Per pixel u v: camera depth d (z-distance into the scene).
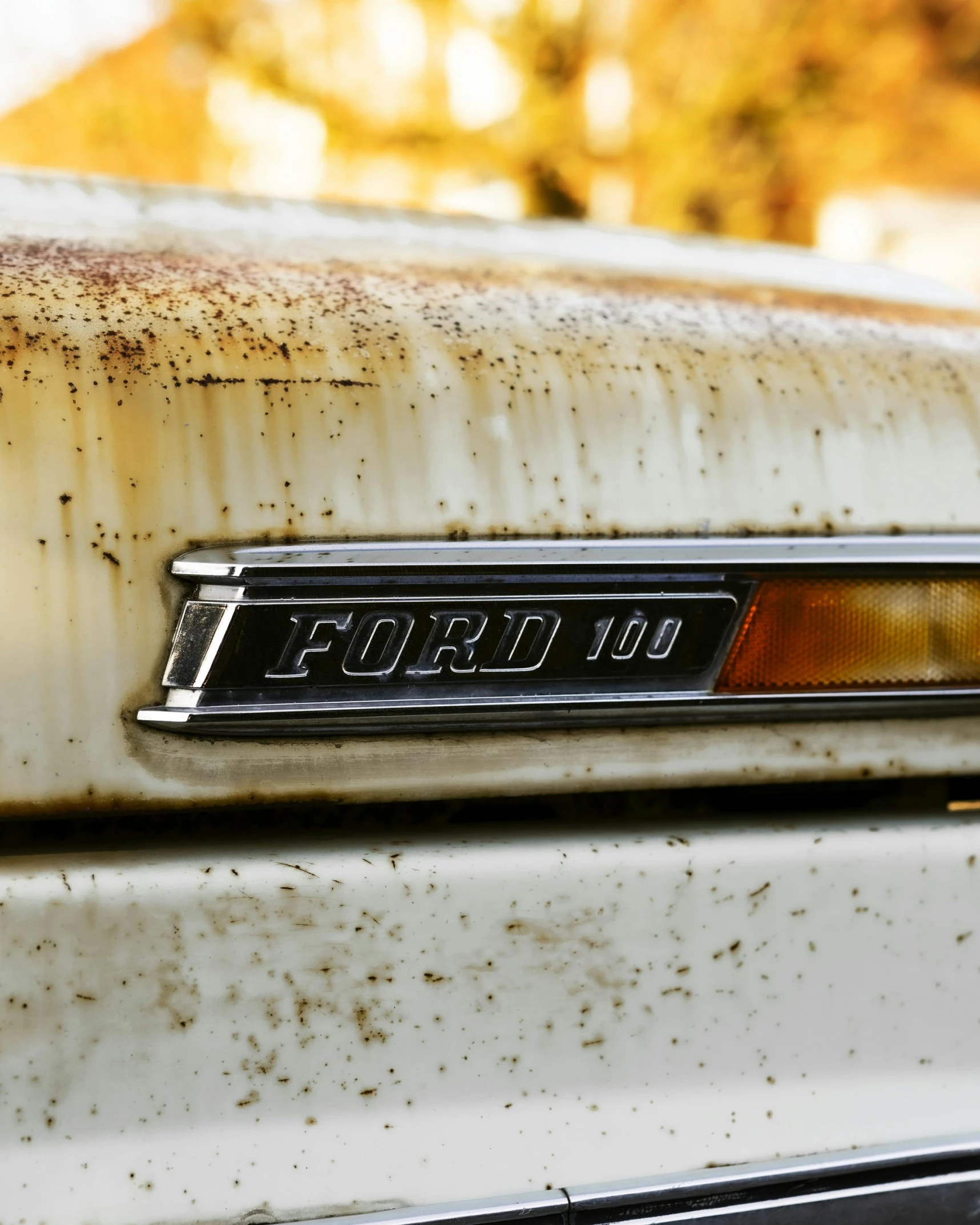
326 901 1.12
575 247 1.35
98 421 1.11
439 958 1.13
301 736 1.12
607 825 1.16
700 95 8.95
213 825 1.13
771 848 1.16
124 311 1.14
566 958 1.14
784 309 1.25
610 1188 1.13
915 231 9.06
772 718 1.16
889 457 1.18
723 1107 1.15
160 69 9.43
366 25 9.06
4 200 1.26
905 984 1.17
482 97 9.15
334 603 1.12
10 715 1.10
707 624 1.15
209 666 1.11
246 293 1.17
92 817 1.12
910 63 8.88
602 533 1.14
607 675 1.14
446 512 1.13
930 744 1.17
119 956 1.11
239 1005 1.11
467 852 1.13
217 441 1.12
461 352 1.16
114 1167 1.11
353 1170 1.12
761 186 9.18
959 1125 1.16
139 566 1.11
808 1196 1.14
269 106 9.37
